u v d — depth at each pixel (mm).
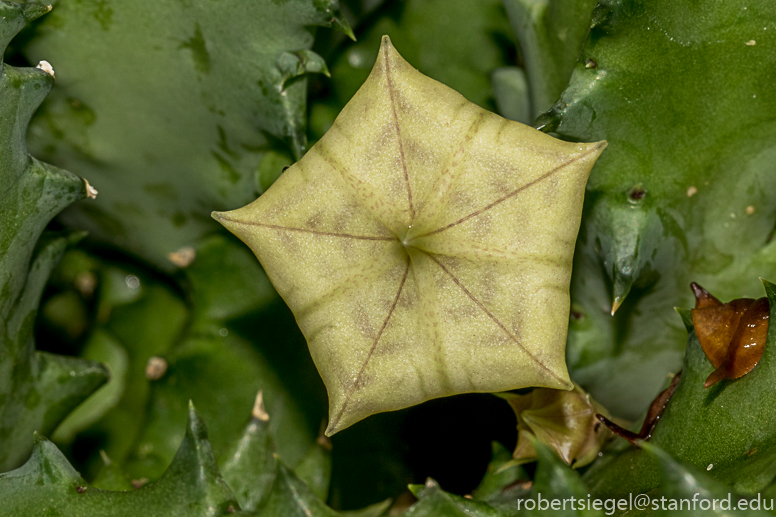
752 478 100
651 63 107
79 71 117
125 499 109
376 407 102
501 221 101
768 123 110
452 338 101
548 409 113
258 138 119
